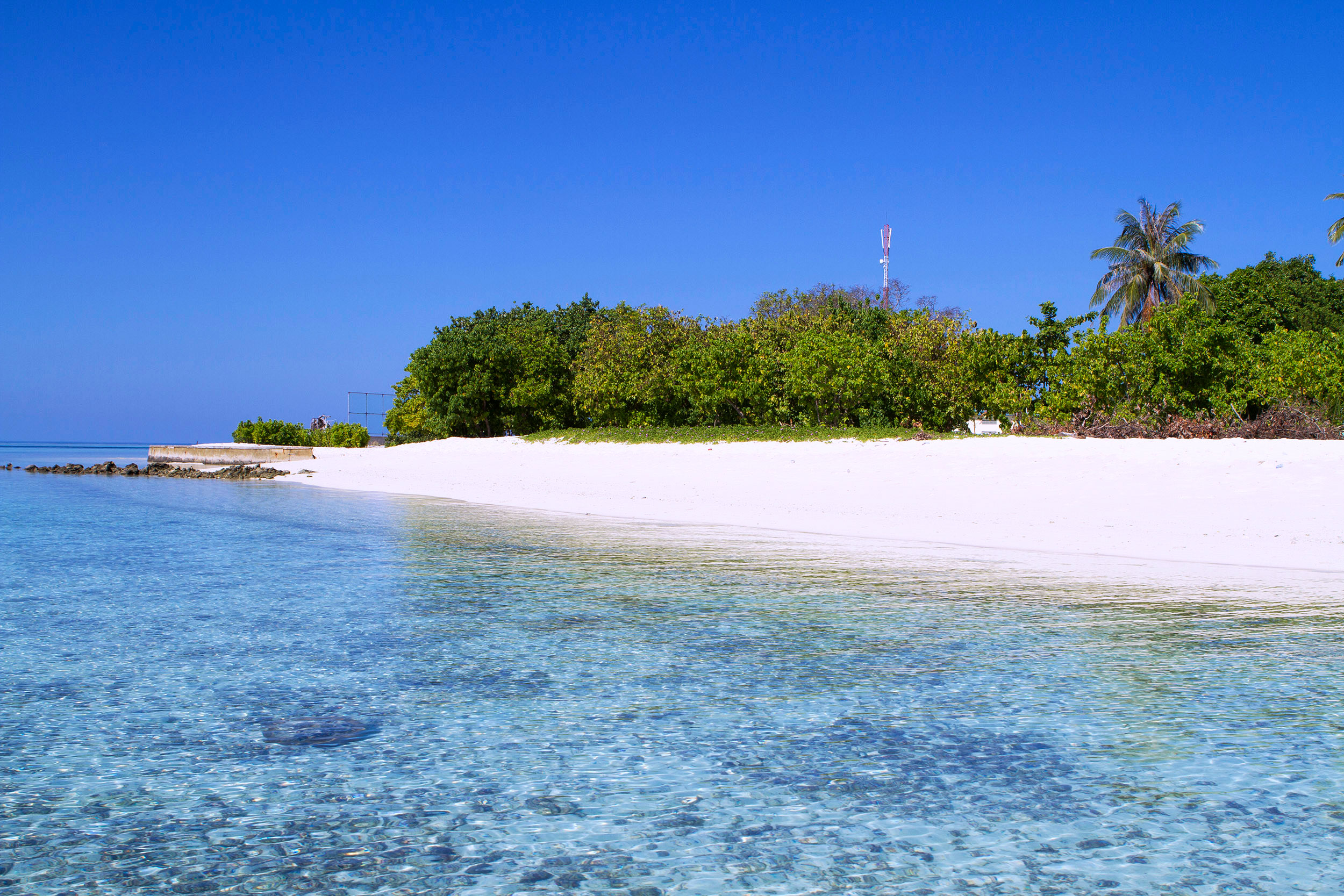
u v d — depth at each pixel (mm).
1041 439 21703
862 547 11406
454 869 3211
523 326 46688
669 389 36469
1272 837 3441
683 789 3912
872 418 30000
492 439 40125
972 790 3889
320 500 20094
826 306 45750
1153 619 7129
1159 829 3514
